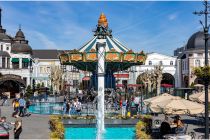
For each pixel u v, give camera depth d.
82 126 23.88
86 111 31.12
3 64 67.19
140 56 26.66
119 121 24.22
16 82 57.91
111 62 26.36
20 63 69.31
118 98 35.41
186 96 42.66
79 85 65.38
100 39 21.34
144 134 18.36
